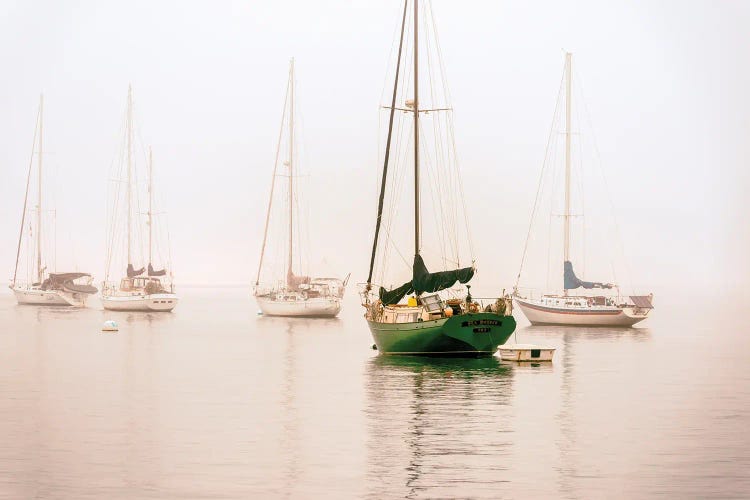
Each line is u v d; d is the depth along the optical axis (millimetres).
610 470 28688
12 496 25969
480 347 58812
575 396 43375
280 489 26641
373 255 67125
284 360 60594
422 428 35125
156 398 42875
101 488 26719
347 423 36219
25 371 53906
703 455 30656
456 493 26250
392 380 49188
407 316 59656
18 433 34250
